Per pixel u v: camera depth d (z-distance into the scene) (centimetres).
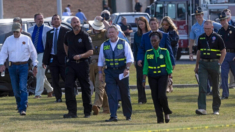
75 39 2583
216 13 6581
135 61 3186
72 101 2622
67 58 2608
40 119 2564
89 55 2572
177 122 2400
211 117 2595
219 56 2719
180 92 3831
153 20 2822
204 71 2725
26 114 2761
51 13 9350
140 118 2605
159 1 7094
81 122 2442
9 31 3947
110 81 2494
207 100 3312
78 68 2588
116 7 10081
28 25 4203
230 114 2711
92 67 2742
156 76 2370
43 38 3525
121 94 2502
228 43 3350
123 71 2484
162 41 2775
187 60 6850
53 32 3306
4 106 3105
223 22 3334
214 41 2689
